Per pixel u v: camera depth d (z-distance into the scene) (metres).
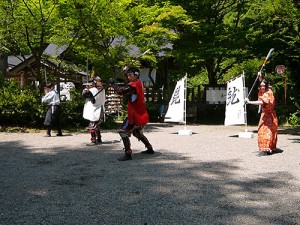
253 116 17.42
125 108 17.41
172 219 3.45
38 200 4.02
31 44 12.83
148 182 4.82
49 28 11.71
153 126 14.09
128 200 4.04
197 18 16.53
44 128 11.37
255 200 4.07
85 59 14.47
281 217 3.53
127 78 6.55
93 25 11.64
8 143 8.37
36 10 11.03
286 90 16.61
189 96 18.78
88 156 6.72
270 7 12.20
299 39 12.41
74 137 9.59
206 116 17.53
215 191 4.41
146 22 13.44
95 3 11.07
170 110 11.45
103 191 4.38
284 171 5.52
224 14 17.39
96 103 8.23
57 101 9.82
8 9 10.95
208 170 5.56
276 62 16.16
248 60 18.06
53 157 6.61
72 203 3.92
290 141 9.30
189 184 4.72
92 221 3.38
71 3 11.07
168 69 21.86
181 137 10.00
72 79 14.02
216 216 3.54
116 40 17.00
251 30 16.34
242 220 3.44
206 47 15.77
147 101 17.89
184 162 6.20
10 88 11.80
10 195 4.21
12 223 3.32
